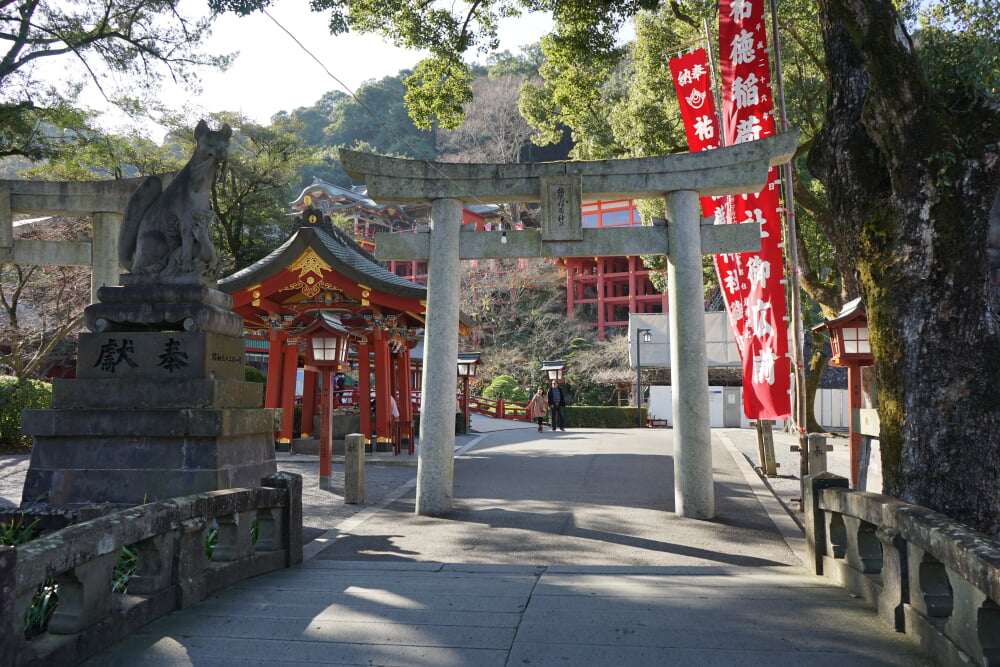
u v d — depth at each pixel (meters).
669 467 13.62
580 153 22.25
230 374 8.51
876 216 5.97
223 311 8.38
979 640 3.05
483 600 4.71
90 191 11.96
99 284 11.93
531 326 44.75
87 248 12.14
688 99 12.62
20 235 21.77
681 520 8.93
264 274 16.16
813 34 16.88
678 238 9.21
